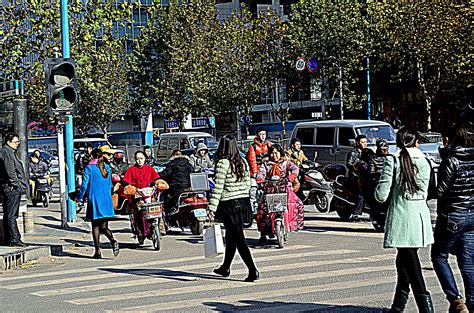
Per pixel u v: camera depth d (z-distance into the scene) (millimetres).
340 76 58500
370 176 18547
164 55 67812
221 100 65562
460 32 44594
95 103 78688
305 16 59781
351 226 20781
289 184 17656
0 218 20047
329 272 13641
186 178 20359
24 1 29734
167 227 20875
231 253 13367
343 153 30781
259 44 63688
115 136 80062
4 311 11336
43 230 22188
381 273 13336
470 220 9438
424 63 49062
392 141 30188
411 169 9305
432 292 11500
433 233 9719
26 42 29641
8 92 24375
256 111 92000
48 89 20391
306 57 59062
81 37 29016
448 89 50156
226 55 65562
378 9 48500
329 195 24094
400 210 9398
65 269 15656
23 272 15539
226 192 12844
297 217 17609
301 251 16547
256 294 11812
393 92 66438
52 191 37844
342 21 57625
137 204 18062
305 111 85062
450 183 9391
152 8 31234
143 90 70375
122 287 13062
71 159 24172
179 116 68625
